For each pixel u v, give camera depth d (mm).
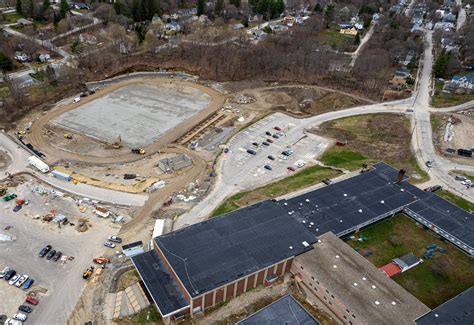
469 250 83688
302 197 93625
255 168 111875
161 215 92062
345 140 128500
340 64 177875
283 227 81375
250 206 86938
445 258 83250
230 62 173750
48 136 122688
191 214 92562
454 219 90812
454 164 117500
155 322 66812
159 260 74750
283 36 198625
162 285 69750
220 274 69125
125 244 82875
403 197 96562
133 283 73688
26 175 103500
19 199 94188
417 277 78562
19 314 67125
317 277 70062
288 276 77125
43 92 145750
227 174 108625
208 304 69062
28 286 72500
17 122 128875
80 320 67562
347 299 66062
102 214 90500
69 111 137875
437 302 73375
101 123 131500
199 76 171750
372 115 144375
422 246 86250
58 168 107625
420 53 197125
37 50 176125
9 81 141750
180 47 184375
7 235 83562
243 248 75125
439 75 175250
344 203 92625
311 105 150375
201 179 106125
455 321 64438
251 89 162625
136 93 154750
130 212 92875
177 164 110062
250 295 72812
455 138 130375
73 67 161375
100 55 168625
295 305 67000
